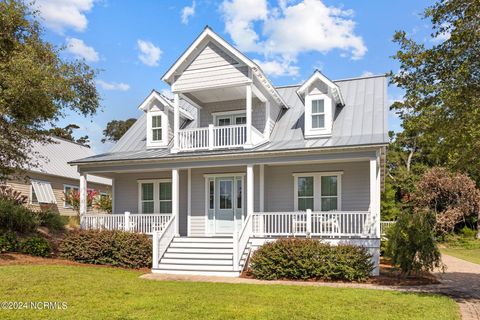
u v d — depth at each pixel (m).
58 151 32.88
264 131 18.38
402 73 10.84
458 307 9.32
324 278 13.66
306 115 17.53
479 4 9.22
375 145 14.49
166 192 20.38
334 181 17.33
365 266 13.51
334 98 17.98
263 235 15.85
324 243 14.42
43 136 18.69
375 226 14.51
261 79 17.64
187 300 9.84
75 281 11.74
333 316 8.38
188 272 14.99
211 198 19.16
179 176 19.78
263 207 17.73
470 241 29.92
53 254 17.14
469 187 29.88
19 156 17.70
